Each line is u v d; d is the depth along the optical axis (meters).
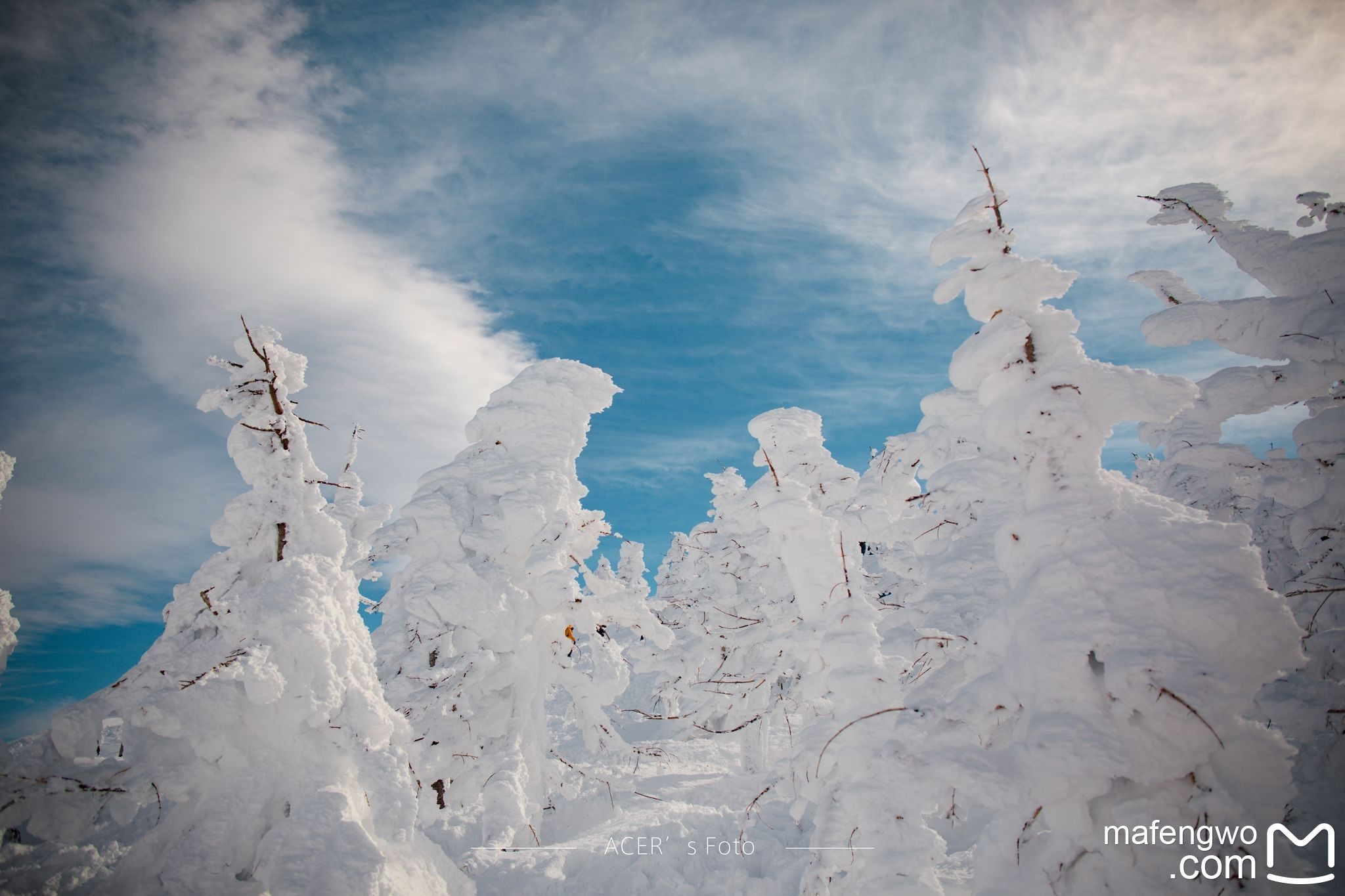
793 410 17.69
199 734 7.53
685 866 11.98
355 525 16.14
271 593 8.28
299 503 9.46
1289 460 9.45
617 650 17.28
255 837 7.61
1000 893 5.95
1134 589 5.74
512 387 16.66
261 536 9.33
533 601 15.62
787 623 15.23
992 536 9.38
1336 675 8.02
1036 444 6.61
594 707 16.94
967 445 12.10
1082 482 6.41
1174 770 5.23
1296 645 5.34
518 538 15.13
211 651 8.04
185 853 7.27
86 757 7.60
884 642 8.96
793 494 10.12
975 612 8.41
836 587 9.63
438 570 14.17
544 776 15.65
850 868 7.95
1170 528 5.93
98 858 7.45
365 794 8.31
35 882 6.98
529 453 16.16
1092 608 5.78
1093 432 6.46
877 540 14.22
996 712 6.33
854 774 8.04
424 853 9.02
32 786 6.82
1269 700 7.38
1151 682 5.25
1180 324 10.02
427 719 13.35
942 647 8.30
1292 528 9.09
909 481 14.48
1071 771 5.32
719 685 19.27
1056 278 6.97
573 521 16.39
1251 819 5.11
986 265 7.26
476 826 14.49
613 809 16.06
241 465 9.50
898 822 7.36
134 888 7.23
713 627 20.16
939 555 9.65
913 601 9.16
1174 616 5.55
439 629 14.30
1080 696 5.62
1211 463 11.26
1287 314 9.35
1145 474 14.96
